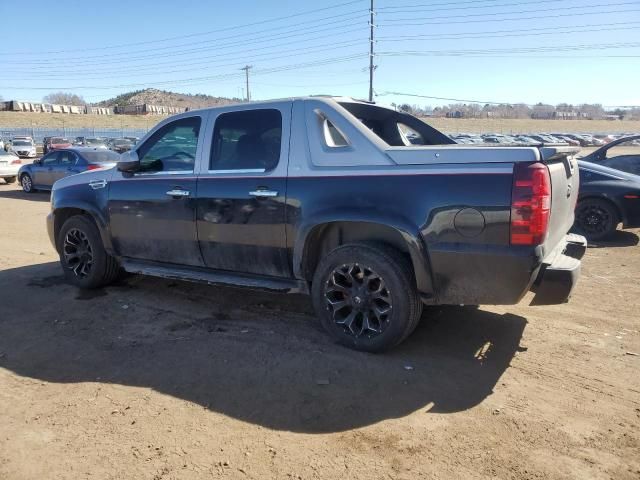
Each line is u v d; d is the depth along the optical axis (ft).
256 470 8.85
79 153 50.98
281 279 14.65
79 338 14.61
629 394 11.27
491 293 11.73
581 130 303.27
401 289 12.56
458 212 11.65
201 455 9.27
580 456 9.14
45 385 11.96
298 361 12.89
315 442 9.62
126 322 15.75
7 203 46.88
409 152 12.35
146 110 354.74
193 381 12.01
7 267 22.63
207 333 14.78
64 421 10.43
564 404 10.87
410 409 10.70
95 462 9.12
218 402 11.07
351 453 9.28
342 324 13.57
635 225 26.86
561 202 12.75
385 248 12.86
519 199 11.07
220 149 15.31
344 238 14.07
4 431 10.11
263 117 14.65
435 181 11.93
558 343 13.94
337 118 13.44
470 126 306.14
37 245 27.76
